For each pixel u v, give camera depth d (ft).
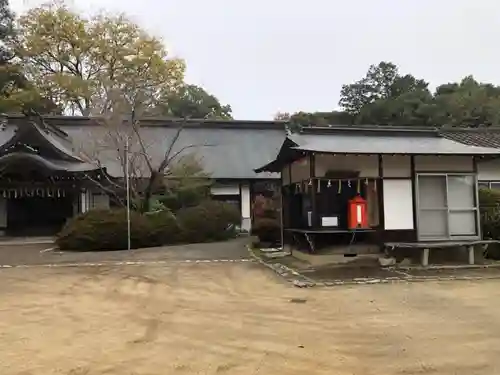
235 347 18.34
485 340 18.88
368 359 16.80
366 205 40.19
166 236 58.44
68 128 87.61
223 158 84.48
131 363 16.67
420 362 16.44
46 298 28.32
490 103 123.54
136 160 70.44
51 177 68.08
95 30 107.55
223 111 150.82
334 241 40.11
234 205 76.79
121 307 25.84
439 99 132.77
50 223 74.18
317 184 40.01
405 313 23.41
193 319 22.85
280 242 56.34
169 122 91.61
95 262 43.62
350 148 40.19
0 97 98.73
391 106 137.39
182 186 68.13
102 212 54.95
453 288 29.50
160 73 103.19
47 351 18.13
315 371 15.66
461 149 41.42
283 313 23.80
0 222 72.59
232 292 29.71
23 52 106.01
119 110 66.95
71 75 105.60
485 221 42.73
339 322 21.85
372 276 33.83
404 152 38.75
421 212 40.86
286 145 44.55
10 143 67.56
